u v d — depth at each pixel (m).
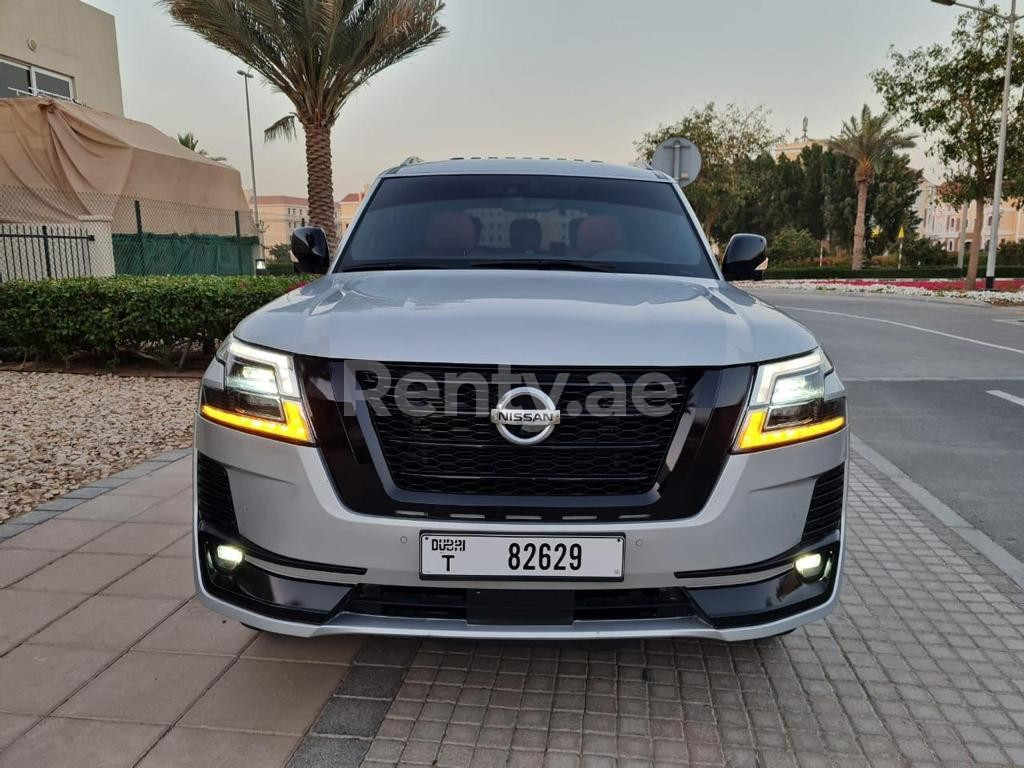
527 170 3.73
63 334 8.65
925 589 3.45
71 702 2.47
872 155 44.69
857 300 22.58
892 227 62.72
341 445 2.07
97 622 2.99
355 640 2.88
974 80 23.61
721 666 2.74
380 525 2.05
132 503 4.35
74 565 3.52
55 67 16.67
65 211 13.62
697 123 34.88
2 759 2.19
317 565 2.10
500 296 2.50
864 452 5.82
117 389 7.90
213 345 9.11
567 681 2.63
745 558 2.12
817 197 64.56
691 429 2.07
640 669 2.71
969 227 79.81
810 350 2.29
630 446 2.07
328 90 14.71
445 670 2.69
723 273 3.53
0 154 13.55
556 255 3.22
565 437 2.07
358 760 2.21
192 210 15.61
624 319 2.27
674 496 2.07
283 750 2.25
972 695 2.60
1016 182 23.73
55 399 7.38
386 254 3.23
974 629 3.07
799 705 2.52
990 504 4.70
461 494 2.07
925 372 9.47
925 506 4.59
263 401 2.13
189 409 6.93
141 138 14.89
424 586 2.09
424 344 2.09
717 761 2.23
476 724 2.38
